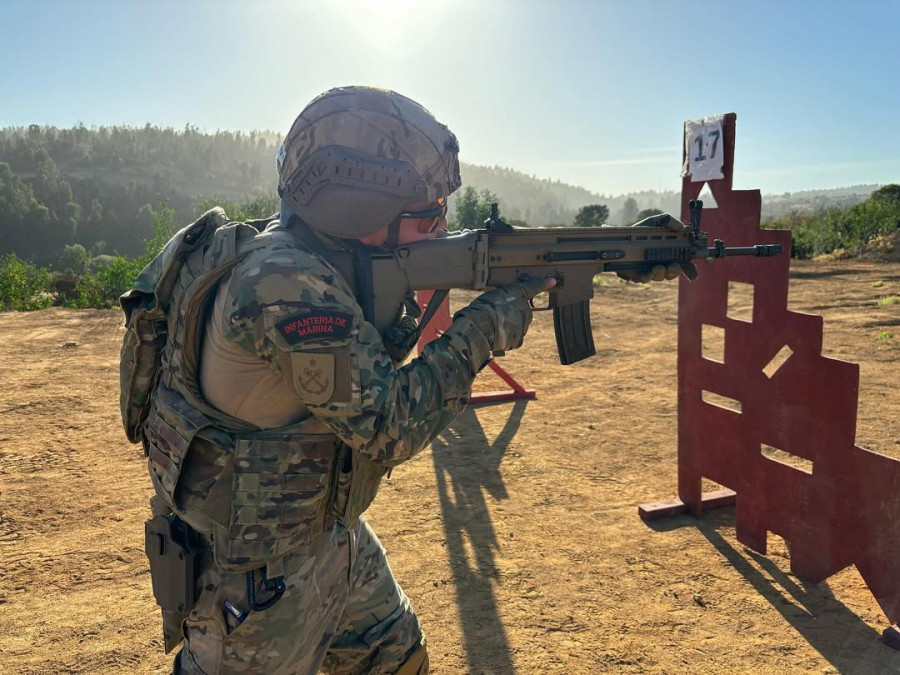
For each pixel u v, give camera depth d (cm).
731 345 426
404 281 190
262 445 168
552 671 311
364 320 169
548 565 409
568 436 647
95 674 311
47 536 447
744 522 426
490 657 322
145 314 180
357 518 189
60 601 372
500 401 771
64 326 1251
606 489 523
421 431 167
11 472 554
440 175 184
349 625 212
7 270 1775
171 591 179
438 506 495
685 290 461
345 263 183
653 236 269
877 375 824
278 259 158
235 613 172
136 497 510
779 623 349
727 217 415
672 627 346
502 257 213
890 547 334
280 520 169
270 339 153
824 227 3195
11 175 17925
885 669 310
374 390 157
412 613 222
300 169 174
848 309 1306
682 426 477
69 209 17450
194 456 171
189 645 183
